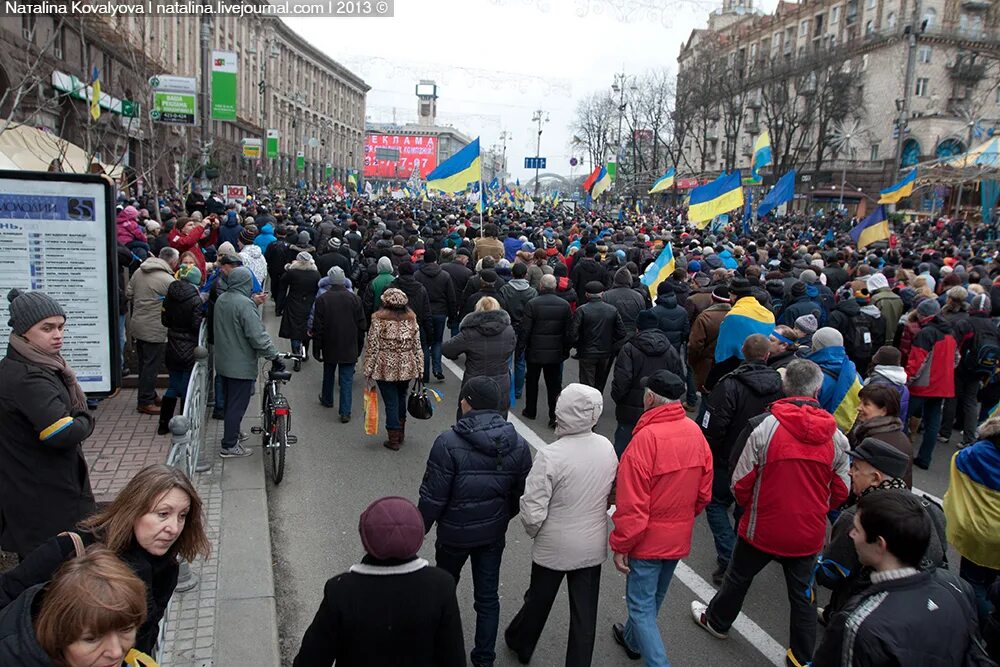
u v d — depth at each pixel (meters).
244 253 11.20
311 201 41.12
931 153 54.97
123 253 9.27
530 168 66.44
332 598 2.85
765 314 7.64
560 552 4.18
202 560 5.59
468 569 5.87
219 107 23.62
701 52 73.44
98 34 23.95
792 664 4.55
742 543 4.70
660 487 4.20
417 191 65.06
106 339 5.07
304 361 12.06
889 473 3.71
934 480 8.39
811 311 9.63
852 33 64.88
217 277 8.52
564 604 5.43
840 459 4.50
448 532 4.29
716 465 5.62
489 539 4.32
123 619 2.23
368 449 8.30
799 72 58.09
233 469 7.34
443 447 4.27
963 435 9.48
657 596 4.48
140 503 2.91
